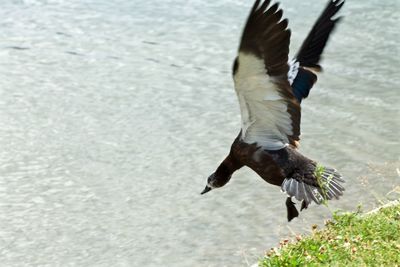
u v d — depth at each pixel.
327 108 18.06
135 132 16.84
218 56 20.53
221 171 9.88
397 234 10.48
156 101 18.23
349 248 10.03
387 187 14.38
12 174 15.22
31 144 16.33
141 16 23.22
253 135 9.44
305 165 9.26
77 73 19.72
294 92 10.17
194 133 16.80
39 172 15.29
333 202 13.93
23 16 23.27
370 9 23.81
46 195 14.54
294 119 9.04
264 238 13.05
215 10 23.58
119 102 18.20
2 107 17.92
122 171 15.36
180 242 13.06
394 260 9.71
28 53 20.81
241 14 23.16
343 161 15.61
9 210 14.05
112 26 22.53
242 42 8.27
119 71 19.84
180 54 20.72
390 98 18.42
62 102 18.17
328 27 10.48
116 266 12.42
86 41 21.59
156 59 20.45
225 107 17.92
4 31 22.17
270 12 8.17
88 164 15.61
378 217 11.05
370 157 15.73
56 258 12.67
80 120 17.34
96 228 13.52
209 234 13.27
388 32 22.09
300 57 10.43
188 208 14.12
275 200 14.30
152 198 14.45
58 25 22.64
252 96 8.93
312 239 10.53
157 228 13.51
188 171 15.33
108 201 14.35
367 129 16.97
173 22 22.73
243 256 12.54
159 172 15.31
